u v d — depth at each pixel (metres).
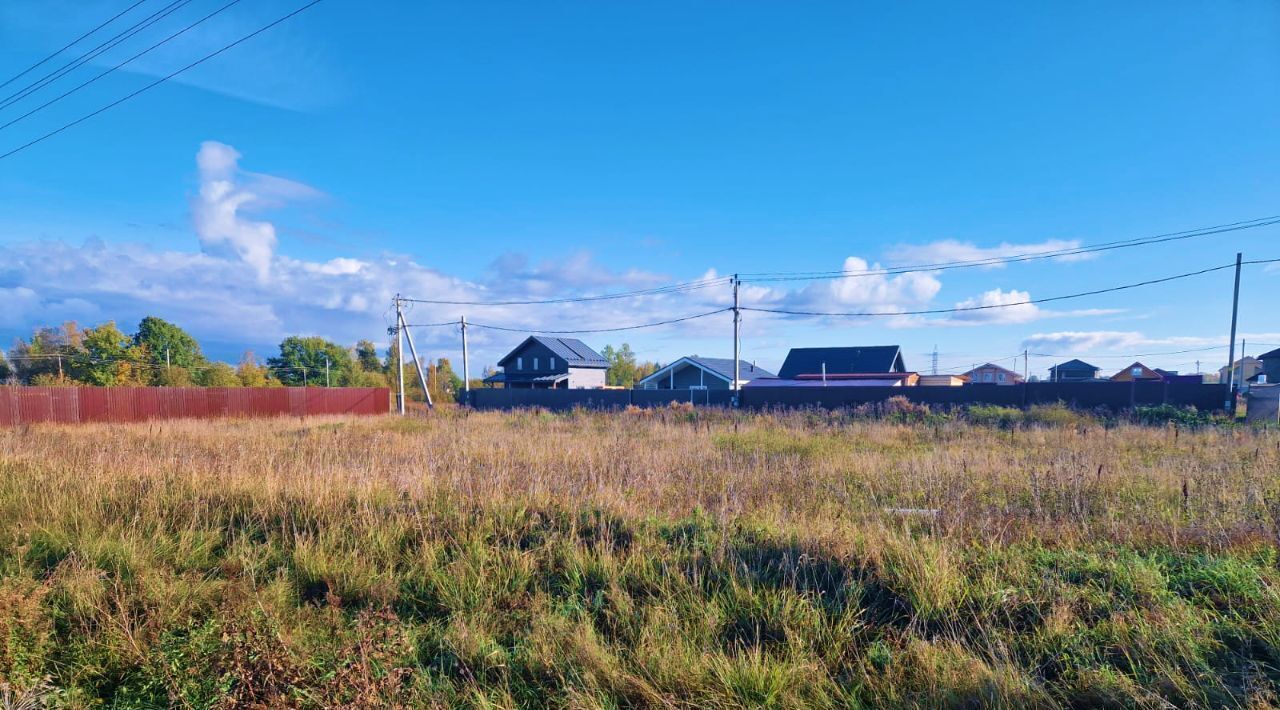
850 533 4.56
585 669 3.01
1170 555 4.16
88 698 2.88
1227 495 5.94
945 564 3.79
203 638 3.12
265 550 4.68
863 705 2.79
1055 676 2.91
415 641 3.36
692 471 8.19
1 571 4.12
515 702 2.87
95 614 3.50
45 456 8.77
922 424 16.45
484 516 5.23
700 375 37.62
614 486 6.71
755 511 5.61
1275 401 18.02
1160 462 8.55
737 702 2.78
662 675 2.95
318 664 2.92
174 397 22.11
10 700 2.65
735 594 3.76
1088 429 13.66
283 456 9.31
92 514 5.36
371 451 10.00
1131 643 3.04
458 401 33.38
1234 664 2.86
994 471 7.83
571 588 4.00
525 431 15.34
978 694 2.69
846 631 3.36
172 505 5.75
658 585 3.93
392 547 4.72
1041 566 4.02
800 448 11.26
